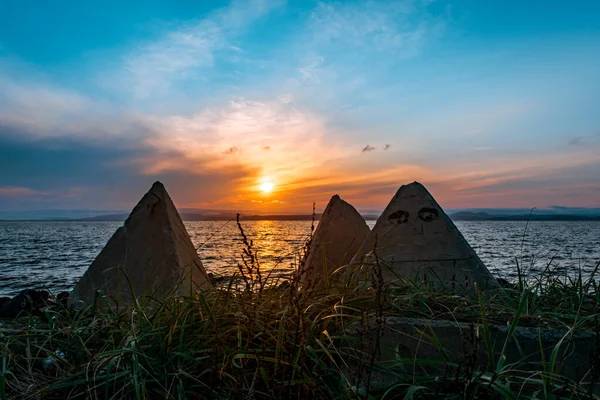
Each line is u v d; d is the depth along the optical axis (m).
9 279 15.80
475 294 3.62
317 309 2.71
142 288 3.98
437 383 2.00
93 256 29.52
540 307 3.06
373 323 2.44
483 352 2.31
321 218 5.11
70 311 3.39
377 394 2.02
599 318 2.49
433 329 2.40
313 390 1.91
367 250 4.43
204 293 2.97
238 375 2.08
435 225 4.45
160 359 2.26
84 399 2.18
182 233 4.65
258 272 2.49
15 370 2.49
